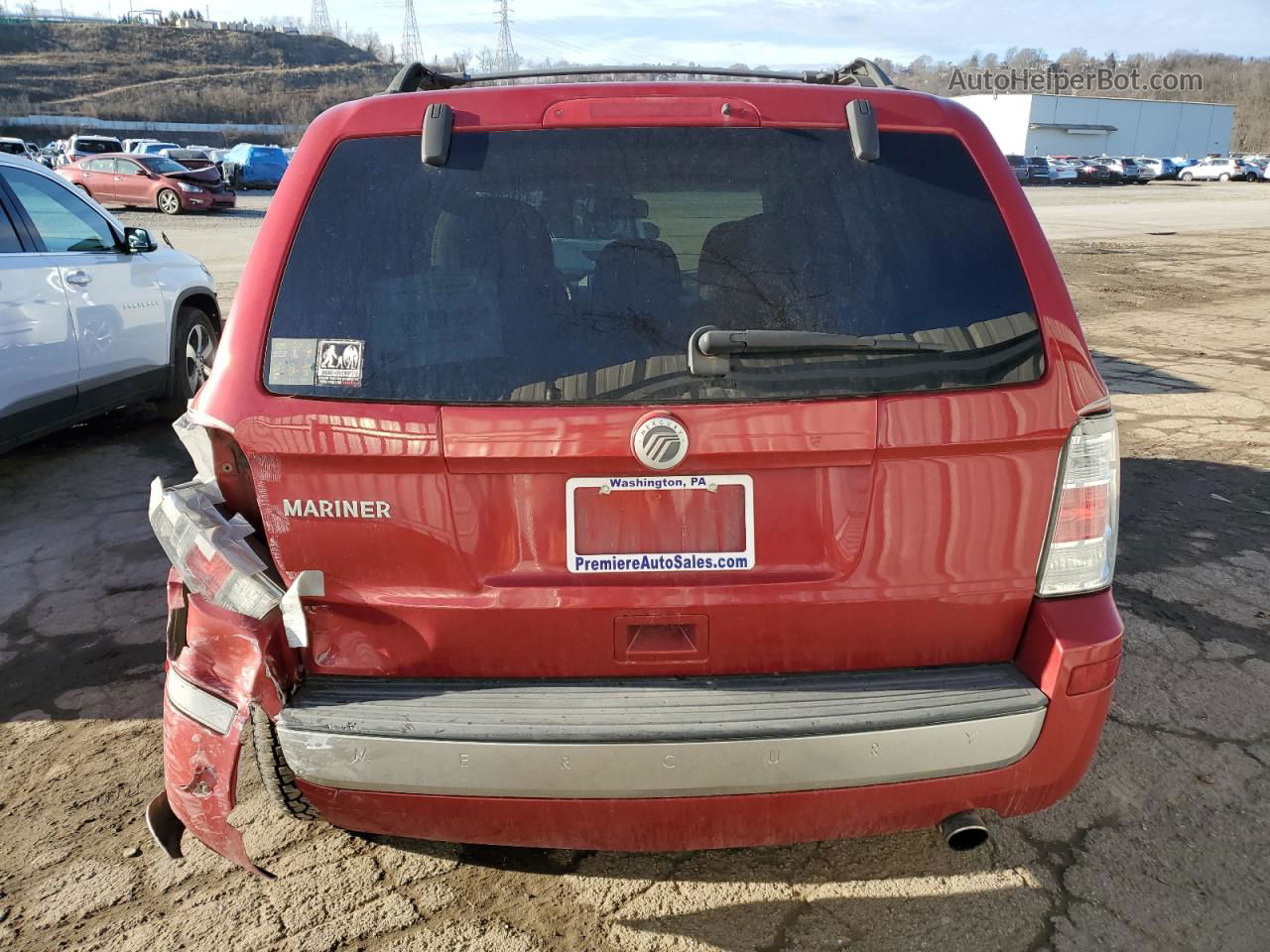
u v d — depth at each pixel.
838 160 2.04
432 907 2.41
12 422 5.14
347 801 1.98
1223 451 6.31
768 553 1.99
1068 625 2.01
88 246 5.84
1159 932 2.34
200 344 7.23
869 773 1.93
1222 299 12.99
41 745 3.12
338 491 1.97
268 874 2.07
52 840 2.67
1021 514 2.02
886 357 1.95
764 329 1.94
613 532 1.97
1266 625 3.90
